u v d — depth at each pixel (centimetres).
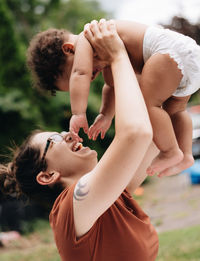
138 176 230
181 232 675
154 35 191
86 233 182
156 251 199
